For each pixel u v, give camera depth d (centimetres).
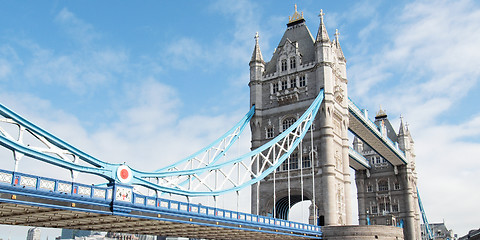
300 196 7594
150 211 3734
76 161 3391
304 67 7825
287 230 5678
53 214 3388
